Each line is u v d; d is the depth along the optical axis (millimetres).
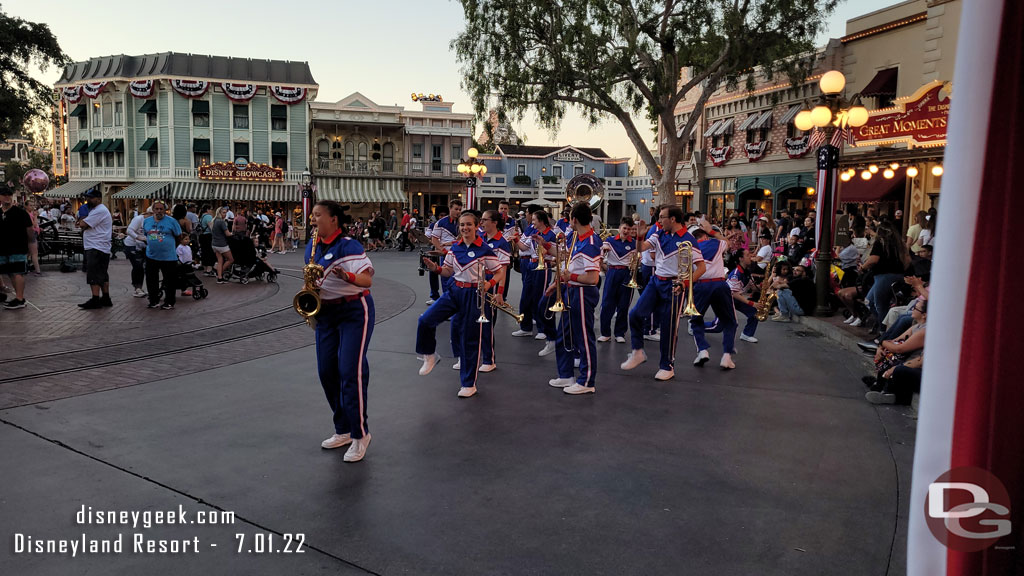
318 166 44406
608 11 23922
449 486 4355
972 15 1706
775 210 31219
